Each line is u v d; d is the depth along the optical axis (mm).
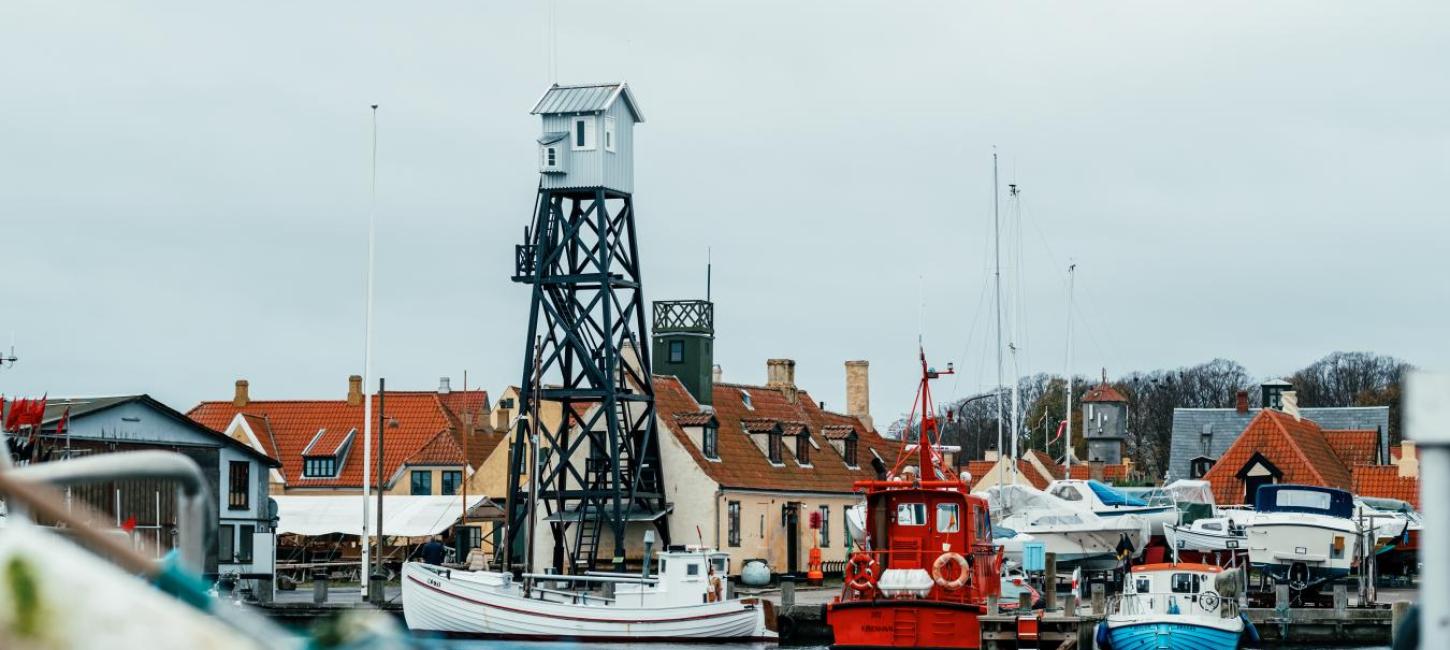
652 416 75188
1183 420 109188
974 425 152125
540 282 72812
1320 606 61438
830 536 86500
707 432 78438
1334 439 99188
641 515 74938
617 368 77875
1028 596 49250
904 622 45250
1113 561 68562
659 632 55031
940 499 46906
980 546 47938
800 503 84062
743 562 78188
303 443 105500
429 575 54469
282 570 83000
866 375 103250
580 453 79250
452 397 120125
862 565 46844
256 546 68062
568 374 73688
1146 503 70812
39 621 3924
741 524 78375
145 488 41625
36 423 54500
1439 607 5539
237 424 104812
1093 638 46719
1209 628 44250
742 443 82875
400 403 107938
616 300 74750
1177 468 107312
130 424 67250
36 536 4043
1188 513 72062
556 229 74125
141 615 4023
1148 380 170375
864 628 45500
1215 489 90000
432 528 86938
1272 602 60281
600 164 73000
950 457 90750
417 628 54531
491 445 106438
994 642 45625
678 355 83688
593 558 71312
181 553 4910
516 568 70625
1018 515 70625
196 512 4957
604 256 72688
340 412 107625
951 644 45125
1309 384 169375
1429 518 5570
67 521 4312
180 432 69688
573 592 56312
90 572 4035
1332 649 54969
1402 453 100938
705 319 84125
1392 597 66125
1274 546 62562
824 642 58469
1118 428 116688
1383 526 72500
